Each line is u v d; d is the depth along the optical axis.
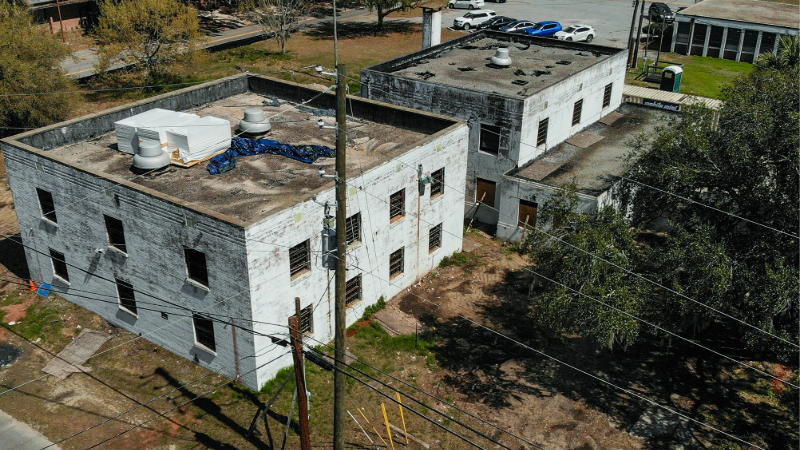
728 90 25.36
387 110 28.50
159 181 23.06
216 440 19.69
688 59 57.72
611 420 20.64
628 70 54.56
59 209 23.88
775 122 19.95
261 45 60.81
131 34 47.56
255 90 32.09
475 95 30.22
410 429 20.30
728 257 19.56
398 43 61.53
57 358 22.98
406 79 32.22
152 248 21.58
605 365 22.95
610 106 37.94
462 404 21.27
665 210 23.92
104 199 22.00
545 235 21.62
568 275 19.94
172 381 21.95
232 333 20.88
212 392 21.45
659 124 36.47
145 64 49.94
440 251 28.55
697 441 19.86
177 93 29.17
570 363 23.03
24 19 44.03
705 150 21.48
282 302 20.98
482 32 41.84
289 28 61.66
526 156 30.81
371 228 23.81
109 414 20.64
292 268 21.22
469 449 19.59
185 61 50.31
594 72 34.41
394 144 26.50
